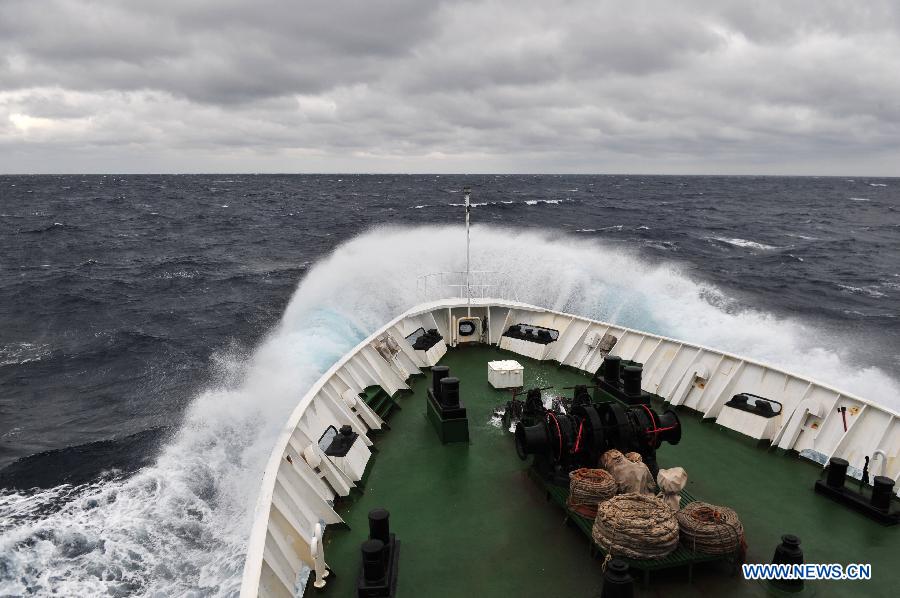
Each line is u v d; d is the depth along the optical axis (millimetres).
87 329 27875
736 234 63125
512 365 10891
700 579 5707
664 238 56469
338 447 7793
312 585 5750
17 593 9500
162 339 26016
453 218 67250
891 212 99375
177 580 9414
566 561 6078
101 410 18578
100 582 9547
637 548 5520
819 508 6984
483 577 5863
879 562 6004
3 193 139375
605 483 6359
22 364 23141
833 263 45750
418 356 11992
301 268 42344
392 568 5812
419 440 8938
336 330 21422
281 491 6395
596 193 141375
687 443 8625
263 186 192250
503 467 8070
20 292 35250
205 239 59281
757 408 8828
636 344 11141
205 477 12711
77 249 53281
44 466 14570
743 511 6941
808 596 5492
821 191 180000
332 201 111062
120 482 13297
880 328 26672
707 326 23500
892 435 7375
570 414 7664
